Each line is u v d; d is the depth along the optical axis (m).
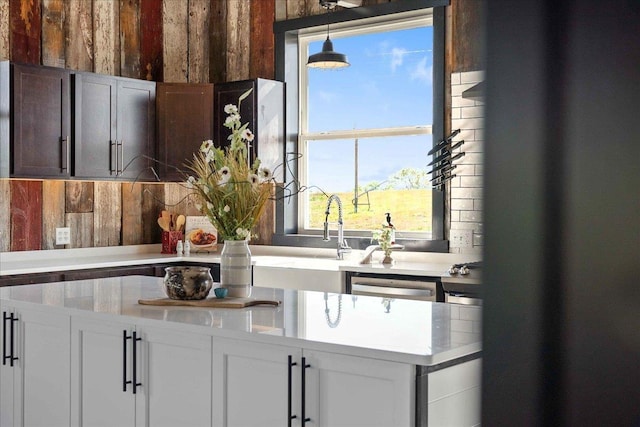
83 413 3.00
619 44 0.25
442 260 5.25
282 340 2.32
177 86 6.01
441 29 5.29
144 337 2.76
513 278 0.26
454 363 2.20
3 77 5.02
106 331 2.89
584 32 0.25
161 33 6.38
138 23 6.21
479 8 0.27
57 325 3.10
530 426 0.26
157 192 6.35
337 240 5.87
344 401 2.20
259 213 3.16
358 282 4.94
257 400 2.43
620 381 0.24
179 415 2.66
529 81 0.26
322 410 2.25
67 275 5.03
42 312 3.16
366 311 2.86
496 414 0.27
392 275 4.82
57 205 5.64
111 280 3.96
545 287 0.26
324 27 6.07
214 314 2.79
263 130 5.98
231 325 2.53
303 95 6.25
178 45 6.49
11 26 5.38
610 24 0.25
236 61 6.47
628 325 0.24
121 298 3.25
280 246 6.18
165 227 6.20
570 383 0.25
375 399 2.13
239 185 3.07
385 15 5.59
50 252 5.57
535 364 0.26
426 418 2.08
